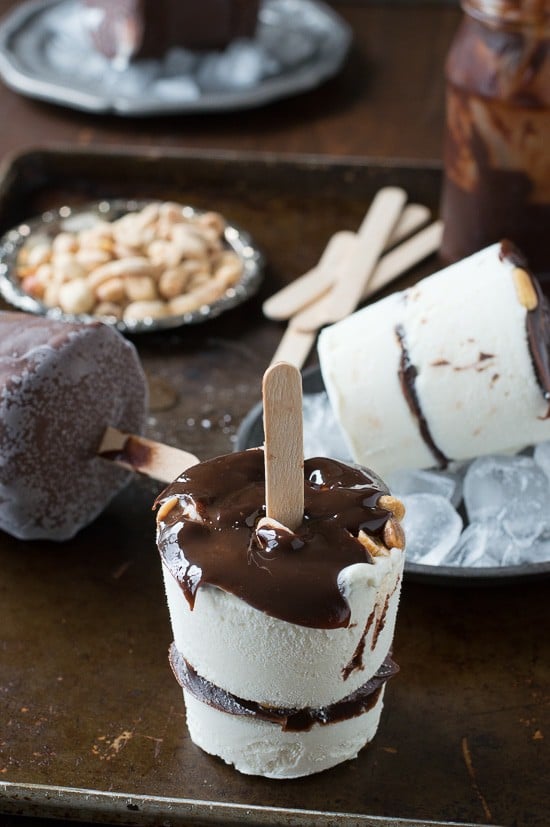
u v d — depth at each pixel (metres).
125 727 0.61
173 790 0.58
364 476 0.58
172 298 0.81
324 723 0.57
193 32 1.12
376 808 0.58
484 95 0.77
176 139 1.11
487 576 0.61
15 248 0.84
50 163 0.93
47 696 0.62
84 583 0.66
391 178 0.92
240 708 0.56
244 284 0.82
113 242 0.84
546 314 0.66
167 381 0.77
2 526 0.67
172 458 0.66
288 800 0.58
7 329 0.65
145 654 0.63
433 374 0.64
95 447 0.66
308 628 0.54
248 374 0.78
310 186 0.92
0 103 1.16
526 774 0.59
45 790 0.58
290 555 0.54
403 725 0.60
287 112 1.16
